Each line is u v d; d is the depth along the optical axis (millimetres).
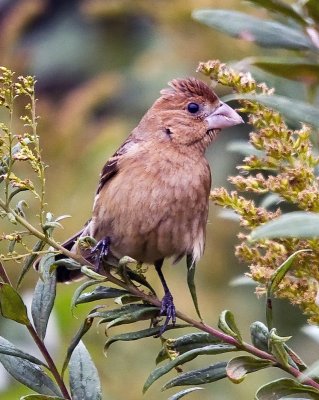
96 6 16359
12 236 5547
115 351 12469
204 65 5984
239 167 5766
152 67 15125
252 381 12352
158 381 12328
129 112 15164
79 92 15047
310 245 5449
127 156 8344
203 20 6738
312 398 5277
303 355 12297
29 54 17219
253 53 13930
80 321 11320
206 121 8727
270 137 5684
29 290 12469
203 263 13344
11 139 5500
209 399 12273
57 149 14469
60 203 13812
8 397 10320
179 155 8430
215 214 13523
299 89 6906
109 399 12195
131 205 8102
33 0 16938
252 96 5629
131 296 5844
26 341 11164
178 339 5672
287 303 12570
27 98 14297
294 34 6695
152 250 8320
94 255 6273
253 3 6609
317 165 5906
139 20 16781
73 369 5918
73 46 17062
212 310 12922
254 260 5633
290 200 5426
